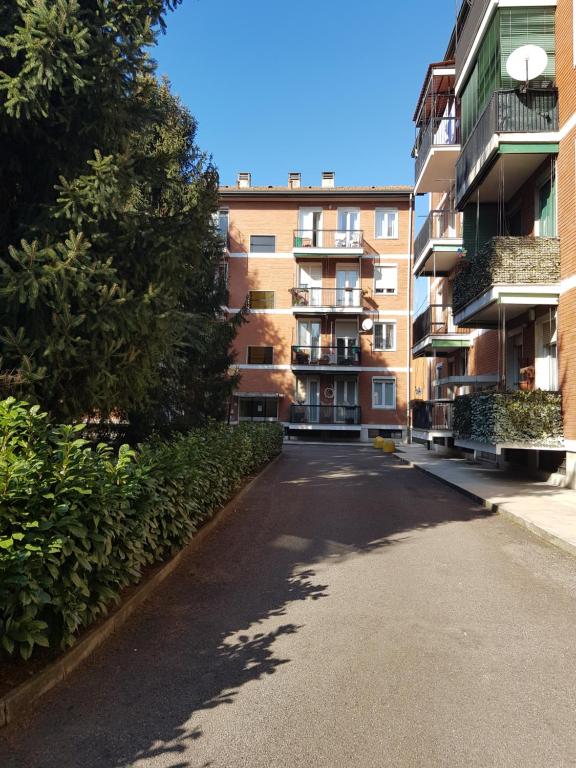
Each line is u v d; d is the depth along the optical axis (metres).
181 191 12.38
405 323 35.59
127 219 6.59
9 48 5.72
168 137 13.19
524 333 15.61
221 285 15.16
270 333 35.84
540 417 12.85
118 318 6.12
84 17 6.41
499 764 2.91
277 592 5.72
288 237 36.06
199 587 5.85
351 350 35.28
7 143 6.48
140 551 5.06
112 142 6.82
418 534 8.46
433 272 25.02
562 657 4.23
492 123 13.62
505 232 16.36
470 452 21.14
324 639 4.54
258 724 3.28
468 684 3.79
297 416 35.41
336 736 3.16
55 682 3.71
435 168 22.33
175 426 12.93
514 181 15.38
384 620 4.97
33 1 5.67
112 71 6.29
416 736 3.16
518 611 5.21
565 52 13.08
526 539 8.13
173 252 6.76
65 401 6.41
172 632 4.66
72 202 5.91
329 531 8.62
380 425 35.34
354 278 35.91
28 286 5.46
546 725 3.28
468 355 22.70
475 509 10.69
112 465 4.95
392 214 36.09
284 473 16.44
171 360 9.95
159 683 3.77
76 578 3.86
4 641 3.28
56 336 5.75
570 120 12.78
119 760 2.94
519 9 13.80
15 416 3.85
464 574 6.39
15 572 3.35
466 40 16.59
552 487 12.88
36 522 3.58
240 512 9.95
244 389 35.69
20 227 6.43
